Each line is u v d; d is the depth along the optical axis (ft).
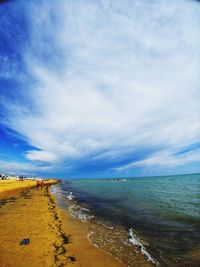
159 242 29.37
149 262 22.71
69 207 64.39
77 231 35.01
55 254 23.88
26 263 21.06
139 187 175.94
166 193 109.70
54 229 34.71
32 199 78.59
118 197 94.89
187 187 151.84
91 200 85.25
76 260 22.58
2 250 24.40
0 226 35.76
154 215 48.91
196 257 23.80
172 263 22.43
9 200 75.92
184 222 41.11
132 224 40.42
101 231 35.24
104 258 23.52
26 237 29.58
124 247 27.35
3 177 280.10
